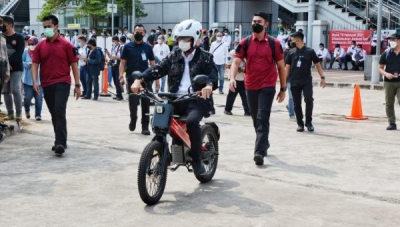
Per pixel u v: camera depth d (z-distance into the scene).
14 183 7.06
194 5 35.31
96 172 7.64
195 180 7.27
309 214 5.92
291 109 13.05
